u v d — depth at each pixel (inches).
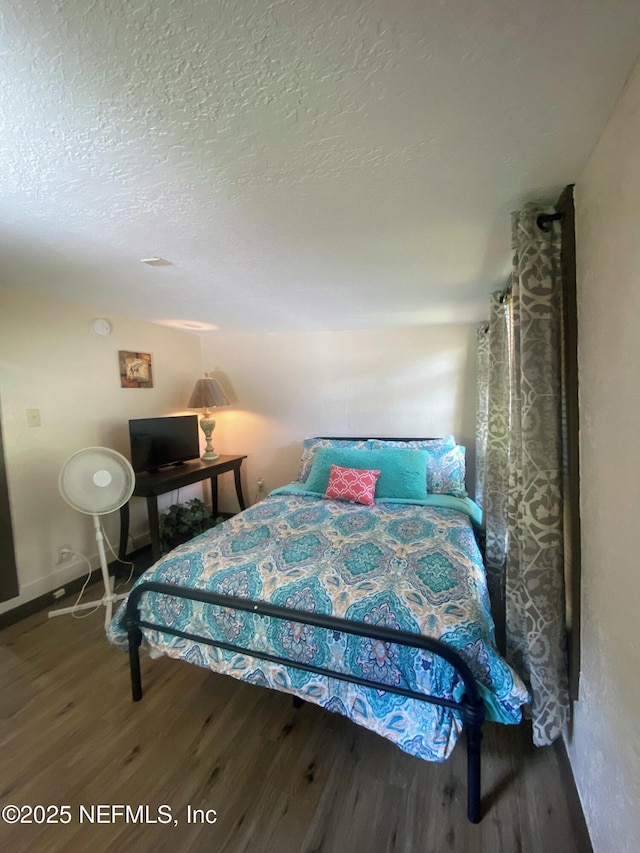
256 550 72.0
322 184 41.9
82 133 32.7
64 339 101.3
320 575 61.6
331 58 25.6
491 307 89.4
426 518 89.7
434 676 47.3
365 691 50.8
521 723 59.7
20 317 91.7
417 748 47.0
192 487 154.5
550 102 30.1
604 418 36.9
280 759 55.7
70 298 95.4
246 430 157.8
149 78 26.9
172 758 56.2
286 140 34.2
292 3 21.7
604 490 37.4
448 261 67.5
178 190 42.7
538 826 45.8
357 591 56.9
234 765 54.9
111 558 114.1
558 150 36.5
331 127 32.4
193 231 54.0
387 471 109.6
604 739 38.4
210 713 64.2
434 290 87.0
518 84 28.1
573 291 43.8
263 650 56.2
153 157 36.4
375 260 66.7
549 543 47.7
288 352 148.6
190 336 150.6
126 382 120.1
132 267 69.7
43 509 97.3
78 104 29.3
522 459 49.5
